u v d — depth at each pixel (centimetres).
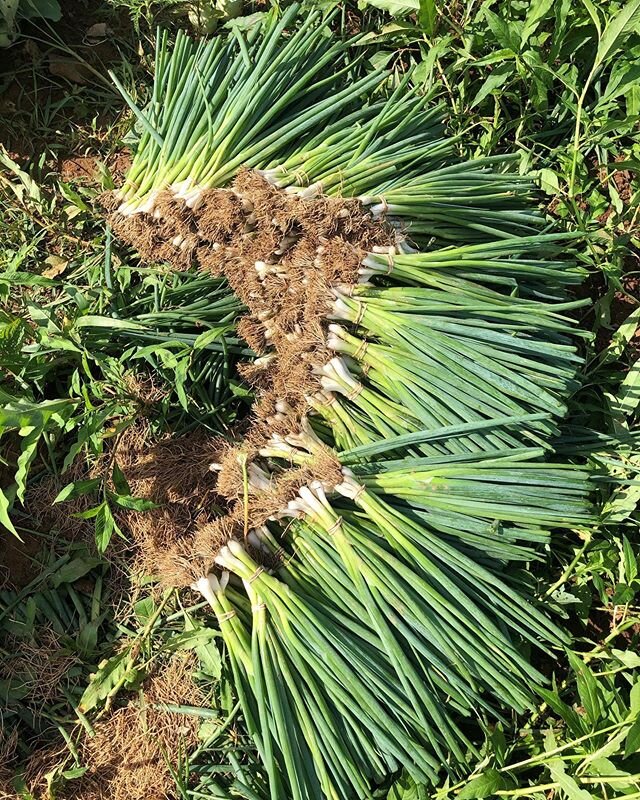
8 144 146
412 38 142
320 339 109
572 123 138
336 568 104
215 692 124
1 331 115
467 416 104
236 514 110
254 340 119
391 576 100
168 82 120
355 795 104
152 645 127
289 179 112
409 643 100
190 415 133
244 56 118
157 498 127
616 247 129
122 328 123
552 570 125
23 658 125
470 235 118
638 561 119
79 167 146
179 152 116
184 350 120
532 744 113
